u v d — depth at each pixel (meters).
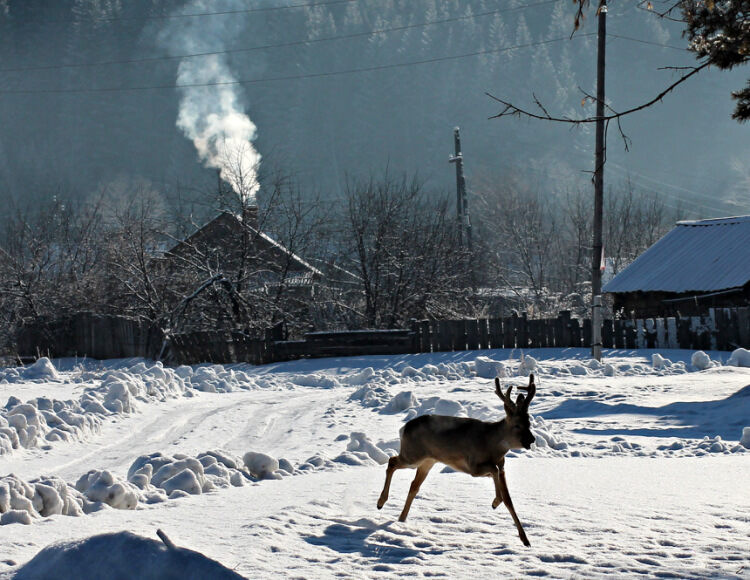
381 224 83.94
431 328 68.56
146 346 77.75
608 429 31.50
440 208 93.00
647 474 18.52
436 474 18.84
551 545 11.62
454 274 87.69
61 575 9.28
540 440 26.61
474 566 10.52
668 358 58.50
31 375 54.94
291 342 69.94
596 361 53.53
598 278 57.44
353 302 86.50
